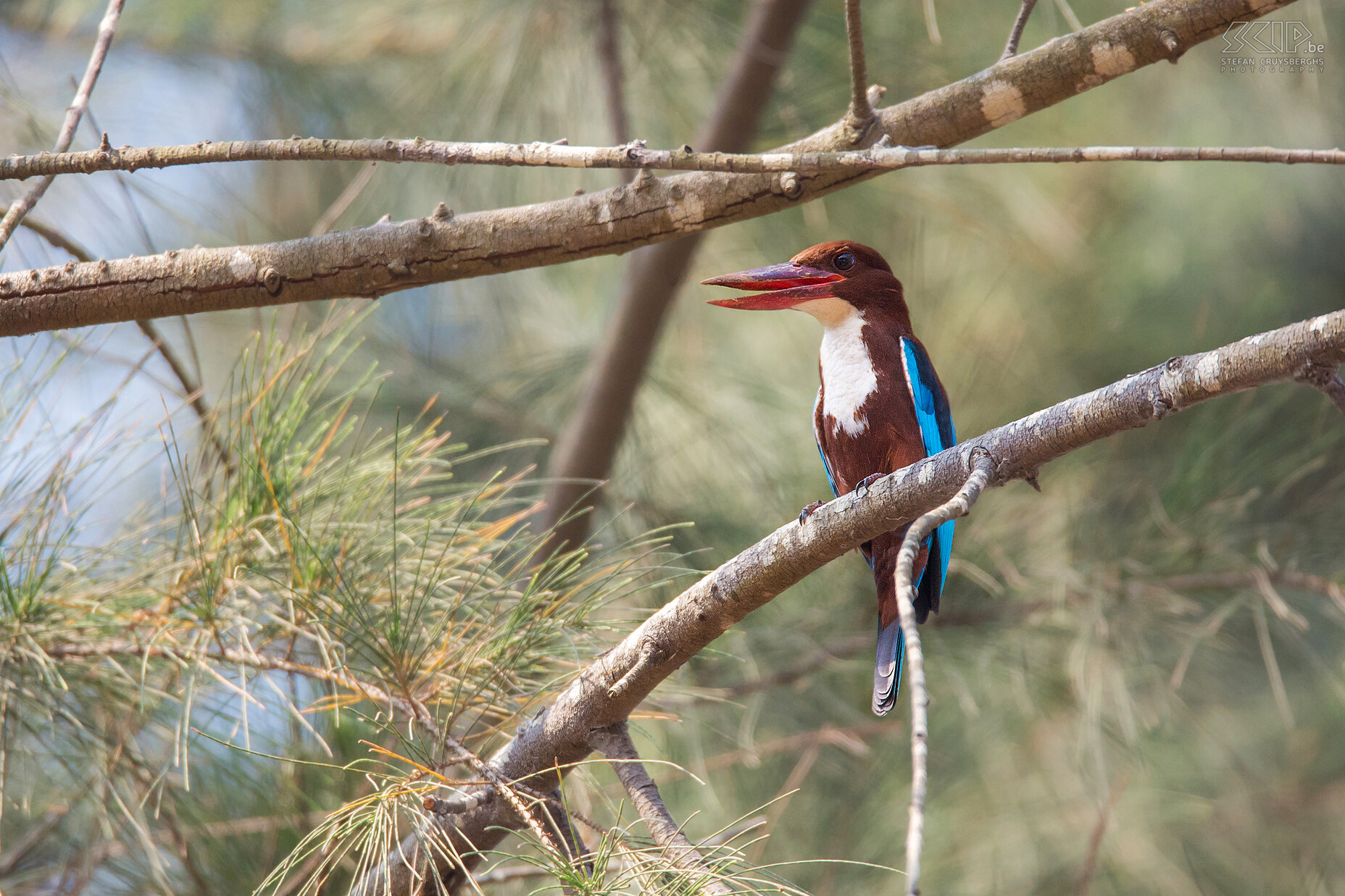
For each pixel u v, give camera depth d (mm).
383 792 4234
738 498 9336
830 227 10047
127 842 5711
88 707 5148
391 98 10008
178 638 5160
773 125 9094
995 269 11242
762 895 3830
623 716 4816
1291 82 10977
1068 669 7504
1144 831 9977
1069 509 8172
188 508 4910
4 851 6367
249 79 10516
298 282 5102
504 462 9633
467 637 5172
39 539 5078
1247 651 8312
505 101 9125
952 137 5039
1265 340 3553
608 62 9133
